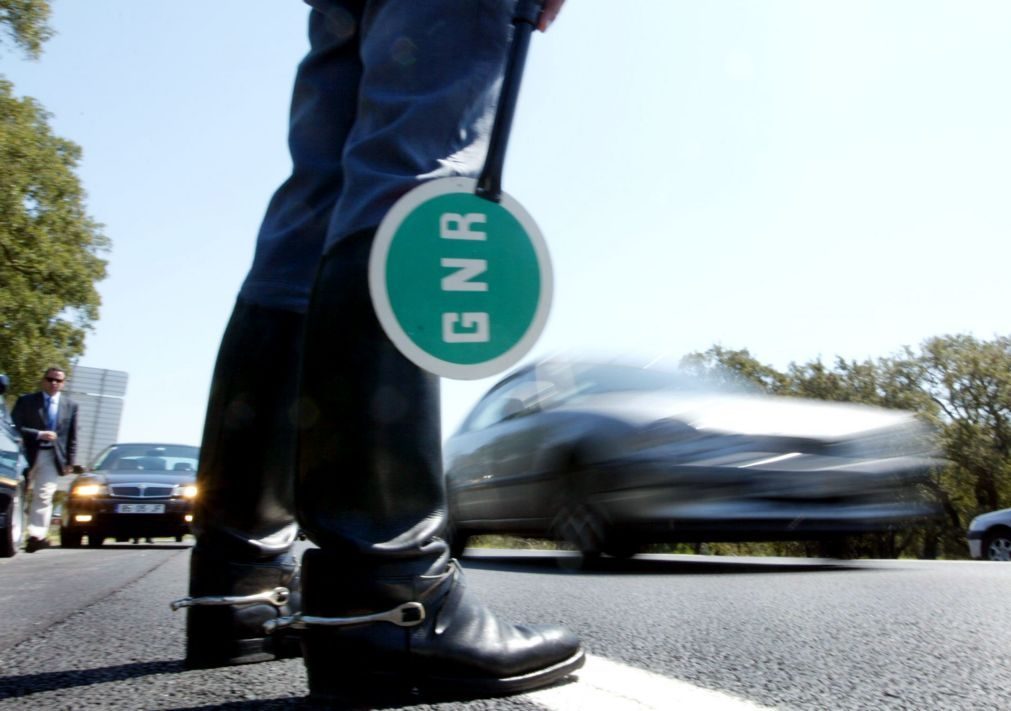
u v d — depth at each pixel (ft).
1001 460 112.06
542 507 16.69
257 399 4.99
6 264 76.48
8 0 57.88
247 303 5.07
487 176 3.69
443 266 3.55
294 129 5.17
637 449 14.66
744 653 5.66
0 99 75.72
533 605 9.01
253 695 4.14
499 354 3.61
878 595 9.50
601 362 18.06
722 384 17.21
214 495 4.98
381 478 3.72
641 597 9.82
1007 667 5.04
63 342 79.61
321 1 4.98
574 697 4.01
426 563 3.76
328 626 3.67
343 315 3.75
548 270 3.76
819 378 124.47
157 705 3.95
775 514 14.26
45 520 26.66
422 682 3.71
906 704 4.11
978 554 32.42
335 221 3.90
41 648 5.79
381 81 3.97
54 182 78.43
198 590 4.98
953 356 117.60
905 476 15.31
